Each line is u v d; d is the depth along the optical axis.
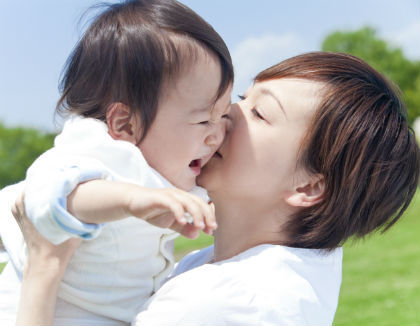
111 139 1.45
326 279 1.64
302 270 1.57
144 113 1.50
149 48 1.50
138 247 1.50
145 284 1.57
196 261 1.92
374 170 1.62
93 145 1.41
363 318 5.77
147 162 1.54
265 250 1.58
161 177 1.49
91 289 1.47
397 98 1.78
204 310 1.38
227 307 1.38
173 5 1.61
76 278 1.46
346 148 1.58
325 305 1.60
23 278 1.39
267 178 1.63
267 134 1.62
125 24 1.56
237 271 1.47
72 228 1.17
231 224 1.73
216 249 1.79
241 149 1.63
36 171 1.31
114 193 1.16
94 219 1.18
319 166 1.60
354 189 1.61
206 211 1.09
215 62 1.56
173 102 1.51
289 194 1.65
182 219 1.05
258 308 1.40
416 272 7.66
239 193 1.66
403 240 9.80
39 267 1.37
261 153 1.62
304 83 1.64
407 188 1.75
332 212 1.62
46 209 1.17
